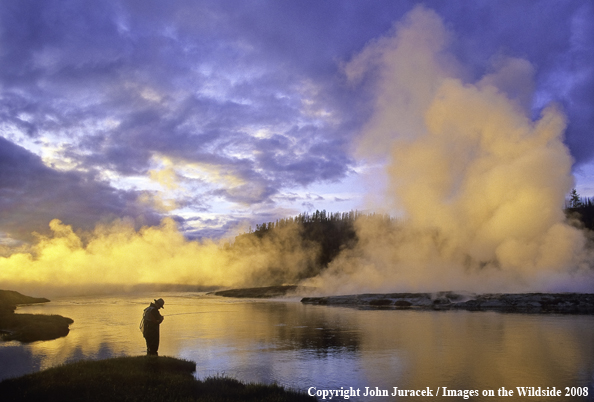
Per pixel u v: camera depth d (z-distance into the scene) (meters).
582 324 20.00
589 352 13.08
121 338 17.45
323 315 26.92
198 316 27.14
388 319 23.81
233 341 16.28
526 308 29.42
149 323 12.65
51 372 9.27
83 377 8.97
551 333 17.09
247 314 28.47
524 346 14.21
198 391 8.87
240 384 9.48
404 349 14.08
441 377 10.32
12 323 22.09
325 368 11.51
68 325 22.48
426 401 8.56
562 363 11.59
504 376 10.31
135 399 8.10
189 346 15.20
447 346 14.45
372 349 14.20
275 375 10.79
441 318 23.88
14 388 8.27
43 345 15.73
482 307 31.16
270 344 15.52
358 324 21.48
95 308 36.22
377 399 8.77
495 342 15.09
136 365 10.66
